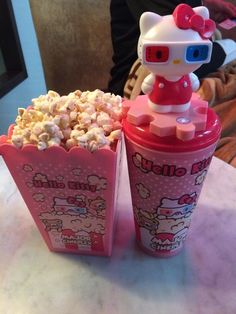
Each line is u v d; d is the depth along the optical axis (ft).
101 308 1.25
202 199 1.71
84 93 1.32
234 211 1.65
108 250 1.43
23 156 1.08
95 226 1.32
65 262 1.45
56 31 4.22
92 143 1.02
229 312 1.22
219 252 1.47
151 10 2.68
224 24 3.47
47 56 4.47
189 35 0.92
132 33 3.25
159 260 1.45
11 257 1.47
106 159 1.03
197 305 1.25
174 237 1.35
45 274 1.39
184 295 1.29
